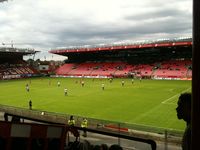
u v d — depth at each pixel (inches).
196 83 95.7
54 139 192.4
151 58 4121.6
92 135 566.9
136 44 3700.8
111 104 1627.7
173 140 701.3
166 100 1721.2
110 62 4288.9
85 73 4028.1
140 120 1216.2
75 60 4798.2
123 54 4345.5
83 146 197.2
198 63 95.0
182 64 3587.6
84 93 2114.9
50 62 5374.0
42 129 188.5
